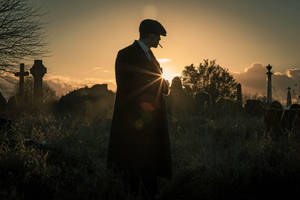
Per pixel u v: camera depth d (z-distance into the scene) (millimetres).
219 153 4930
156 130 3311
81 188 3227
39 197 3117
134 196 3152
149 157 3246
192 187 3811
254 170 4145
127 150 3240
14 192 2908
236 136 6328
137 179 3248
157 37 3408
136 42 3381
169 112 11039
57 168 3854
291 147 4691
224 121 7844
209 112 9773
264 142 5156
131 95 3283
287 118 5844
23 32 8859
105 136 6762
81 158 4684
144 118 3262
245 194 3613
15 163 3736
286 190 3676
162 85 3406
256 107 11422
